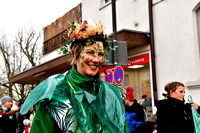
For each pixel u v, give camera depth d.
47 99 1.70
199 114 3.63
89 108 1.78
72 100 1.73
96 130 1.74
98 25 2.05
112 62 6.01
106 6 10.59
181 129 3.39
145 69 8.69
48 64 12.21
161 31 8.10
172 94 3.59
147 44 8.57
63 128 1.66
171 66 7.73
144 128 3.91
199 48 7.19
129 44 8.58
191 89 7.04
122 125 1.91
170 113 3.42
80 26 1.97
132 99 4.46
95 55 1.91
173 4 7.75
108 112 1.87
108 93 1.98
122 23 9.77
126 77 9.46
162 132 3.41
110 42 6.07
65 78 1.90
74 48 1.98
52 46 15.57
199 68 7.10
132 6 9.32
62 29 14.37
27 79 16.05
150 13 8.39
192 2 7.21
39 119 1.68
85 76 1.86
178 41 7.57
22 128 6.82
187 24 7.34
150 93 8.42
